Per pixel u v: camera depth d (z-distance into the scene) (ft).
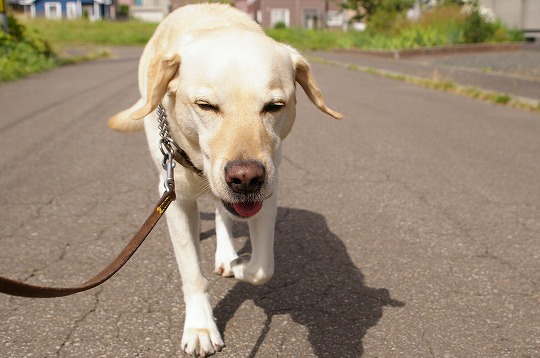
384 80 15.07
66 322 3.38
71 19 43.09
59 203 5.24
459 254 4.32
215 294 3.74
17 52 16.28
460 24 27.20
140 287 3.78
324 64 20.98
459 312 3.54
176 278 3.90
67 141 7.56
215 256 4.07
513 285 3.87
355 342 3.24
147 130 3.35
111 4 67.41
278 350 3.16
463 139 7.88
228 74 2.69
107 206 5.19
